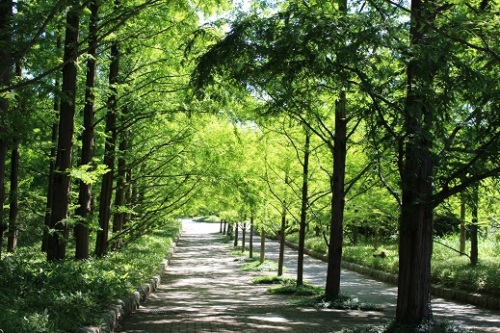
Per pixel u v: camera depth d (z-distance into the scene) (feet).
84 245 42.06
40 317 18.25
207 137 52.03
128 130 53.36
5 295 20.76
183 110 43.09
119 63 49.93
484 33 20.79
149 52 45.50
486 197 44.55
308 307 41.24
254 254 110.73
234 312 37.19
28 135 31.45
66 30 32.78
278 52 21.35
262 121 43.01
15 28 23.12
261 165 56.13
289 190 58.85
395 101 24.40
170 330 27.68
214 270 79.05
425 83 21.86
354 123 48.47
